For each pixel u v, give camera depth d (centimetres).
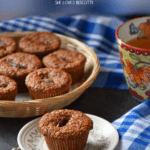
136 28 115
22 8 201
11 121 110
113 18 172
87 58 142
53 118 94
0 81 118
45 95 114
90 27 171
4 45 145
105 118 112
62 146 92
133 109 105
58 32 170
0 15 205
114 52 163
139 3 186
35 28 171
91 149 93
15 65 131
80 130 89
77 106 118
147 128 97
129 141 94
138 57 100
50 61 132
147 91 109
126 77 113
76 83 134
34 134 97
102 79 133
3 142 101
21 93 128
